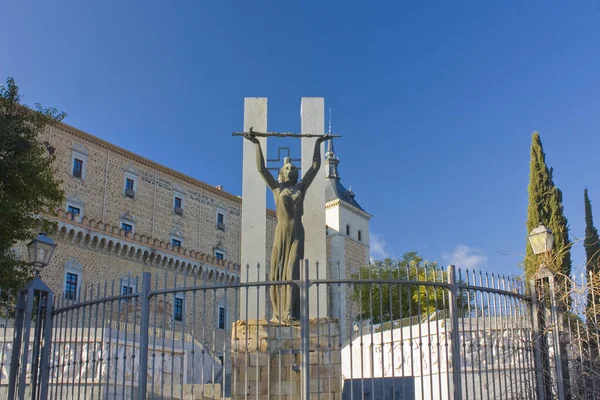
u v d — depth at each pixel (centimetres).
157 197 5269
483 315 920
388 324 2059
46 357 970
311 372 1147
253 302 1562
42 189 2062
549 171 2109
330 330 1172
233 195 6031
